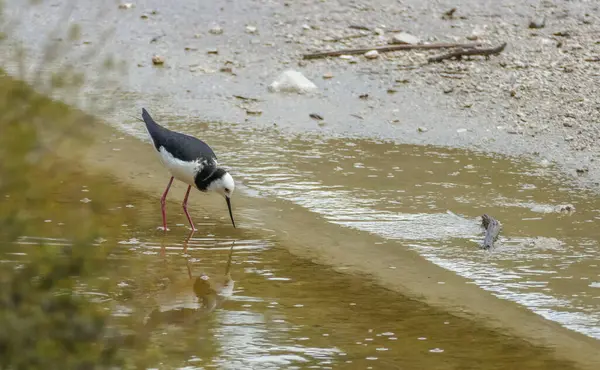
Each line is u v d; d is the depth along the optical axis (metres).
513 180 12.96
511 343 8.50
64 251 6.19
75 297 6.18
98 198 8.92
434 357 8.15
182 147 11.53
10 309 5.80
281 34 18.89
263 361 8.03
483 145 14.33
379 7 19.94
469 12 19.59
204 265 10.30
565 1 20.00
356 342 8.45
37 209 6.76
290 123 15.26
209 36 18.88
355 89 16.52
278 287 9.76
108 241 10.57
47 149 6.54
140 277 9.85
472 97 16.05
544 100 15.82
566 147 14.14
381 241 11.03
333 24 19.28
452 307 9.28
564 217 11.67
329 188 12.72
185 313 8.98
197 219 11.81
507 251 10.67
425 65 17.39
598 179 12.98
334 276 10.06
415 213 11.85
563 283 9.84
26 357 5.70
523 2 19.94
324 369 7.89
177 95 16.38
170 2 20.28
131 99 16.11
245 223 11.69
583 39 18.31
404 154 14.00
